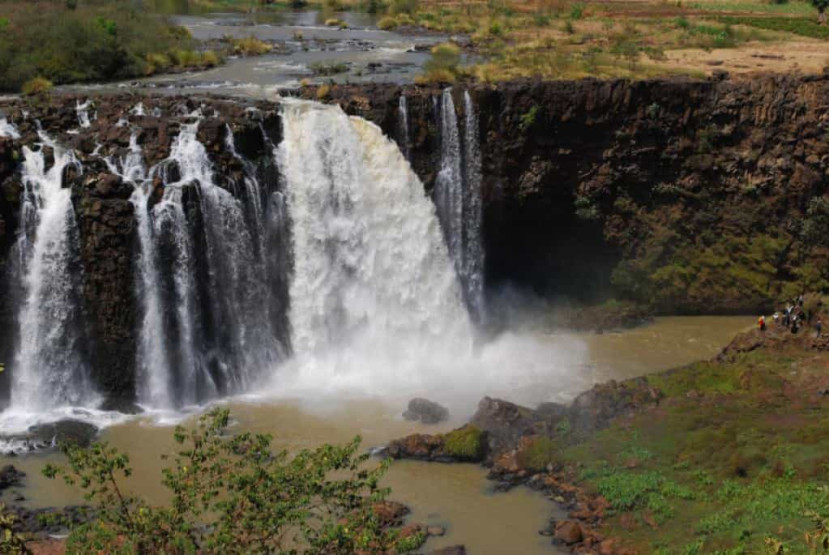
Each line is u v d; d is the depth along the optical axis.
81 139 49.03
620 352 54.34
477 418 44.00
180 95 58.09
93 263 46.59
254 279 50.66
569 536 35.56
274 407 46.94
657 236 60.09
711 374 47.66
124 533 26.72
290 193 51.66
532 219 59.44
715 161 60.25
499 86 57.41
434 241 55.56
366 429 44.41
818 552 31.34
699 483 38.25
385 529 36.22
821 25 93.81
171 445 42.75
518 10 108.12
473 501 38.41
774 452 39.56
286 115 52.03
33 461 41.03
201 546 31.44
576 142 58.56
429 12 107.44
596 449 41.03
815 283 60.06
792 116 59.84
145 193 47.09
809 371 47.56
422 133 55.50
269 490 27.52
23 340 46.91
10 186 46.41
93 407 46.62
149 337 47.41
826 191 60.53
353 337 53.34
